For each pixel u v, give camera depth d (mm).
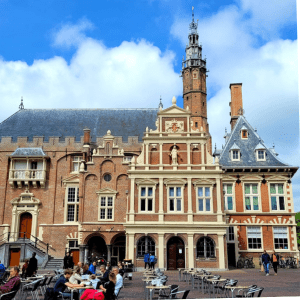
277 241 38656
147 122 47531
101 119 48094
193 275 20953
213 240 33625
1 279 19531
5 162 43156
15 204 41875
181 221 34031
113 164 39875
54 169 43000
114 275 13781
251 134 43781
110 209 38844
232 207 39562
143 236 33812
